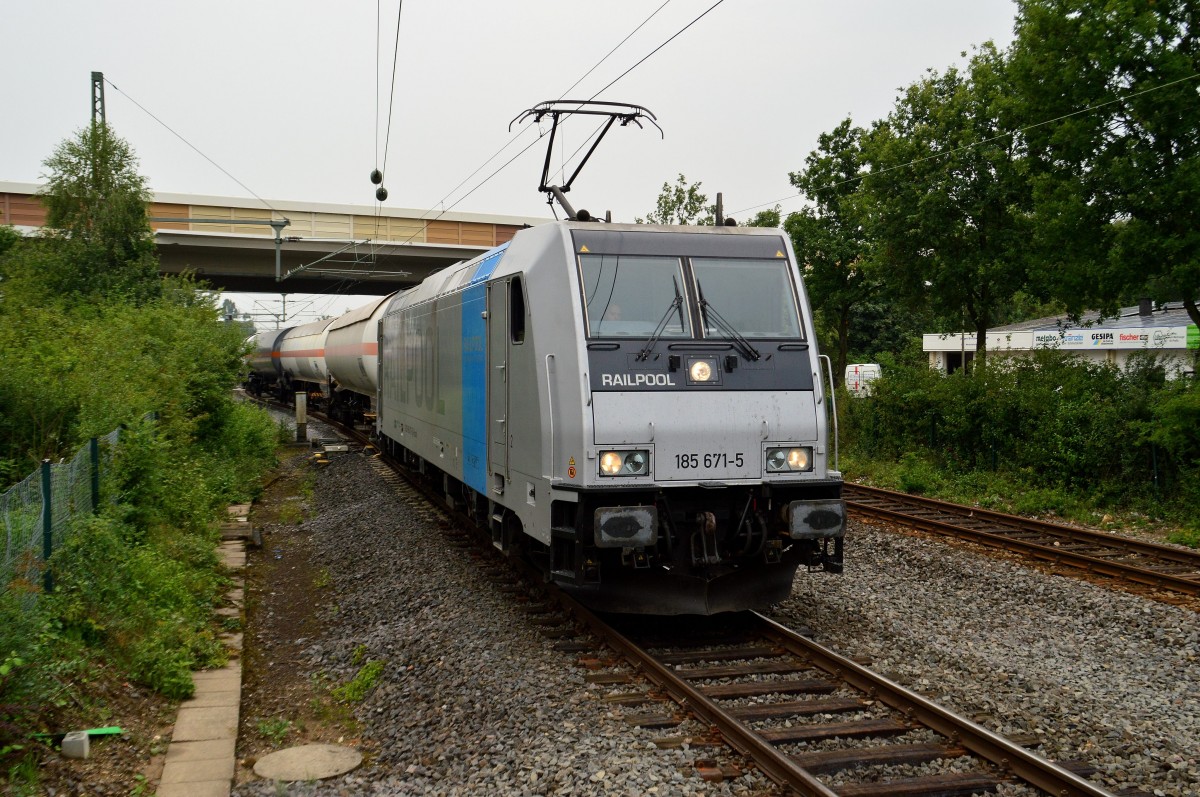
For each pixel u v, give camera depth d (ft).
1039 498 50.55
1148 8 47.50
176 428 45.50
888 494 54.70
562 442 25.45
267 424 77.10
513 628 27.20
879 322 151.94
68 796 17.03
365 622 30.55
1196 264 46.29
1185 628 27.30
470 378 35.35
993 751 17.78
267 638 30.37
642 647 25.46
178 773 19.12
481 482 33.60
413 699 22.82
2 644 17.84
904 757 17.89
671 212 95.45
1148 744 18.79
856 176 79.97
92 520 27.14
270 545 44.39
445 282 42.63
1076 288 52.49
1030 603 30.37
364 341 79.36
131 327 51.49
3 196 112.47
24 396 32.81
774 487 26.27
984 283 64.54
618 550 26.37
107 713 20.59
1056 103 51.57
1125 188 48.49
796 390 26.55
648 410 25.05
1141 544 38.83
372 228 129.70
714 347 26.13
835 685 21.98
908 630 26.61
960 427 61.36
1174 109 46.62
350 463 71.15
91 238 68.44
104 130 70.13
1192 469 47.39
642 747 18.52
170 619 27.37
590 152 34.68
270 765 19.74
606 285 26.13
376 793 17.89
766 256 27.94
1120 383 55.26
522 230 30.78
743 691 21.36
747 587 26.96
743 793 16.69
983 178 62.80
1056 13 50.57
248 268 124.77
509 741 19.26
